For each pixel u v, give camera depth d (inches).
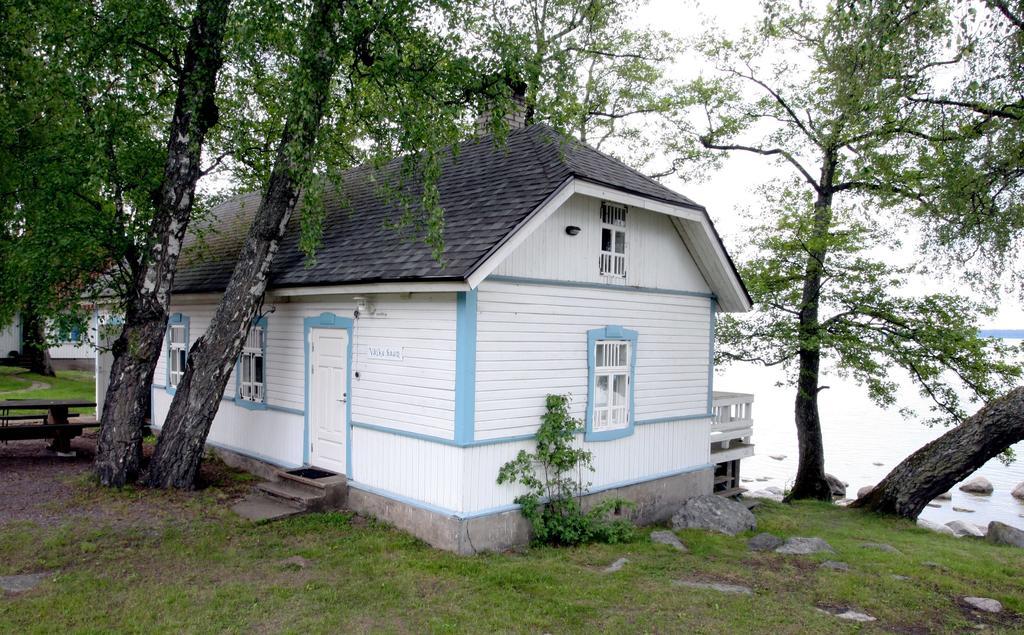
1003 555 400.2
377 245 385.4
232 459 487.2
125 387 410.9
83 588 258.8
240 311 402.6
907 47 435.8
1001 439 518.9
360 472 382.3
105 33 366.6
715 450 543.2
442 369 333.4
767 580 307.0
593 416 392.5
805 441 705.6
